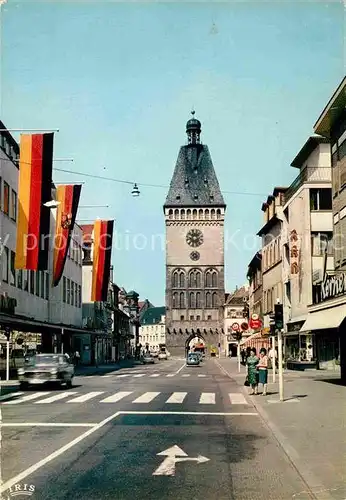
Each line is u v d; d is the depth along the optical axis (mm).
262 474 9664
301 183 47594
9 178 39844
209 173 144000
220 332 138000
